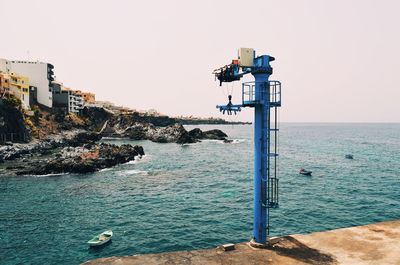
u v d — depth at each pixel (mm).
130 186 47812
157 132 138750
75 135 109062
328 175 55438
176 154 90000
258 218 11352
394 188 44250
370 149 102062
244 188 46188
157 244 25438
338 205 35750
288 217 31375
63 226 30203
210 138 146375
